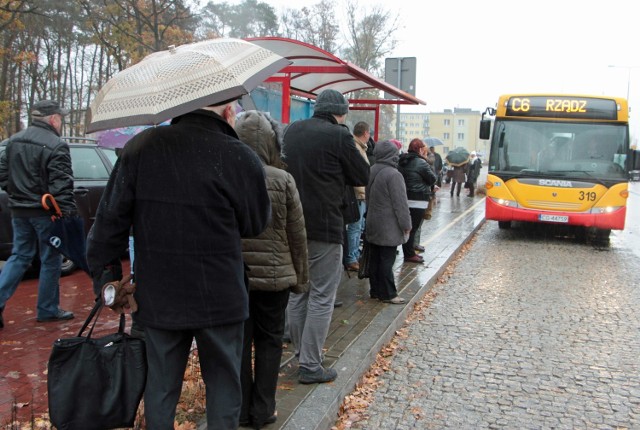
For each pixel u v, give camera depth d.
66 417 2.67
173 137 2.64
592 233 13.94
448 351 5.46
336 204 4.22
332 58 6.86
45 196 5.15
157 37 23.09
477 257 10.56
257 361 3.55
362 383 4.64
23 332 5.26
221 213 2.66
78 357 2.69
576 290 8.06
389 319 5.93
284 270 3.45
